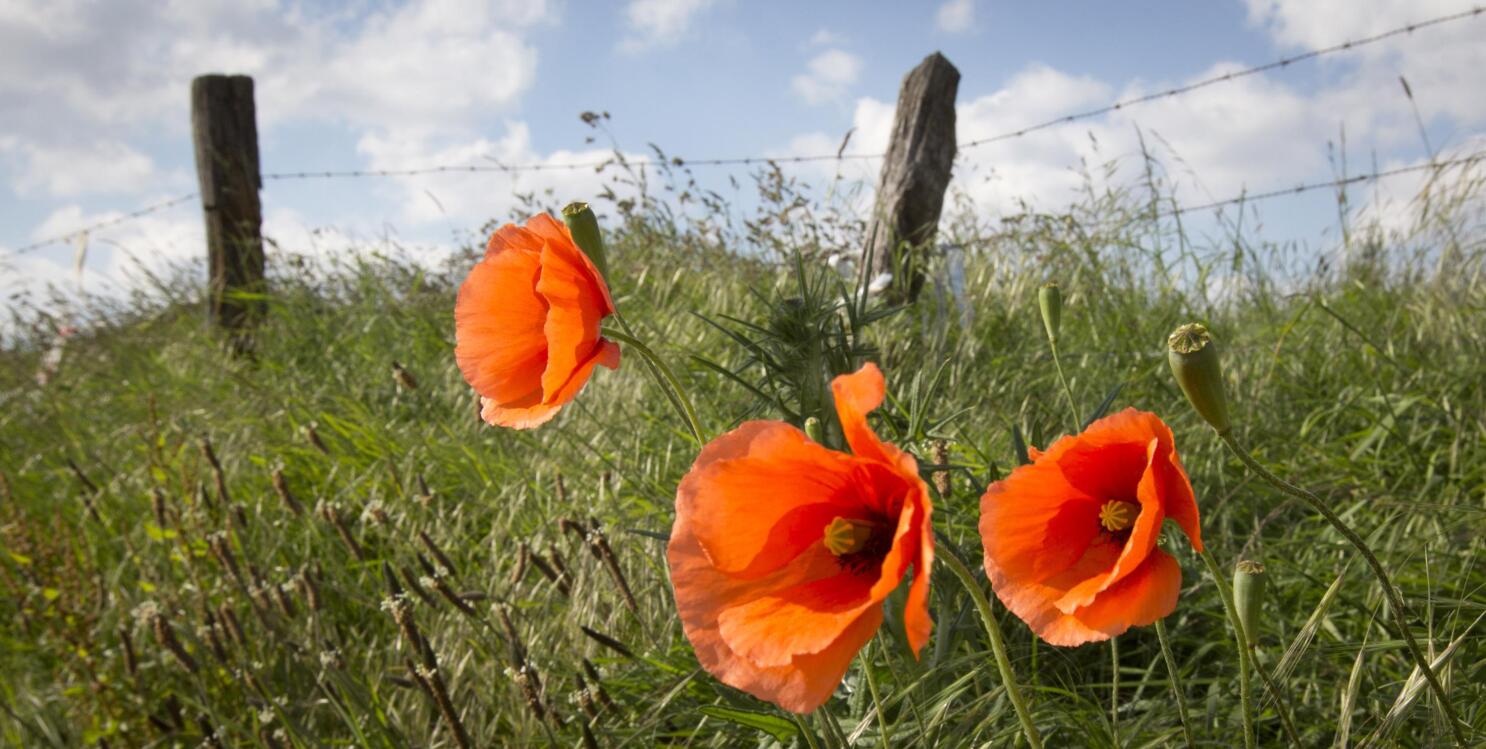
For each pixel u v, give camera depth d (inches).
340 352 252.7
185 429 209.6
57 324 303.6
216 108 306.5
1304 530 128.3
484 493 162.1
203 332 287.1
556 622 121.4
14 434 248.4
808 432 72.6
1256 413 160.2
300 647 118.5
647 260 253.1
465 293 63.6
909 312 184.1
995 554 48.9
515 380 64.4
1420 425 157.8
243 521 141.6
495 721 109.6
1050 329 77.2
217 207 303.9
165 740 127.0
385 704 118.6
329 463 182.4
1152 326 197.2
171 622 134.3
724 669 45.1
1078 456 48.5
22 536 158.2
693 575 46.6
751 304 202.8
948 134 222.8
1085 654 105.8
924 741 77.6
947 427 133.0
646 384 177.6
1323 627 100.7
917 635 39.9
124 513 176.7
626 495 145.9
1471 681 85.0
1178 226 221.8
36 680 148.1
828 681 43.8
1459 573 104.6
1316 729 87.3
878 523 46.8
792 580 46.3
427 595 117.0
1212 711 86.5
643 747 98.3
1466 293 204.4
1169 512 49.8
